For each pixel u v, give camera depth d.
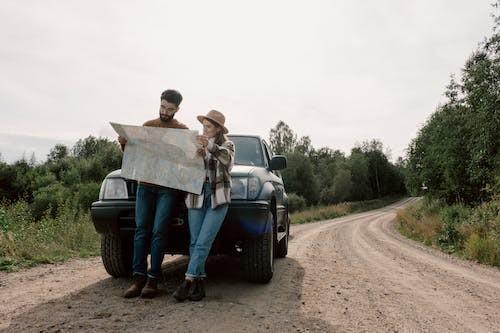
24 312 3.18
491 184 16.61
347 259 7.47
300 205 46.47
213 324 2.97
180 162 3.64
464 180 23.62
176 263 5.85
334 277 5.32
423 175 28.80
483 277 6.46
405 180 34.69
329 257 7.58
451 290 5.01
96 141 57.88
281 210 5.81
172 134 3.61
